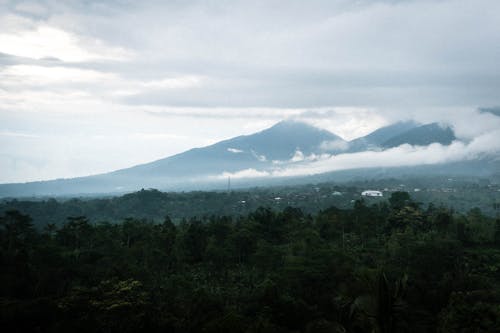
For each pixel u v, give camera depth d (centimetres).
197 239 9975
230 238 9781
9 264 7456
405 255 8312
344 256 7769
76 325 5012
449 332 4441
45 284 6856
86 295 5628
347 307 5331
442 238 9631
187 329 5303
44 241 10194
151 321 5278
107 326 5150
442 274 7519
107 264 8106
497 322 4266
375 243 10588
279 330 4703
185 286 7319
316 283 6925
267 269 8475
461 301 4812
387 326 3972
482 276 7712
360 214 12175
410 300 6222
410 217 11619
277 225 11906
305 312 5772
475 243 10981
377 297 4034
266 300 5869
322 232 11294
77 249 9438
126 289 5603
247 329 4603
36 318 5234
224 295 7088
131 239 10806
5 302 5400
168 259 8831
